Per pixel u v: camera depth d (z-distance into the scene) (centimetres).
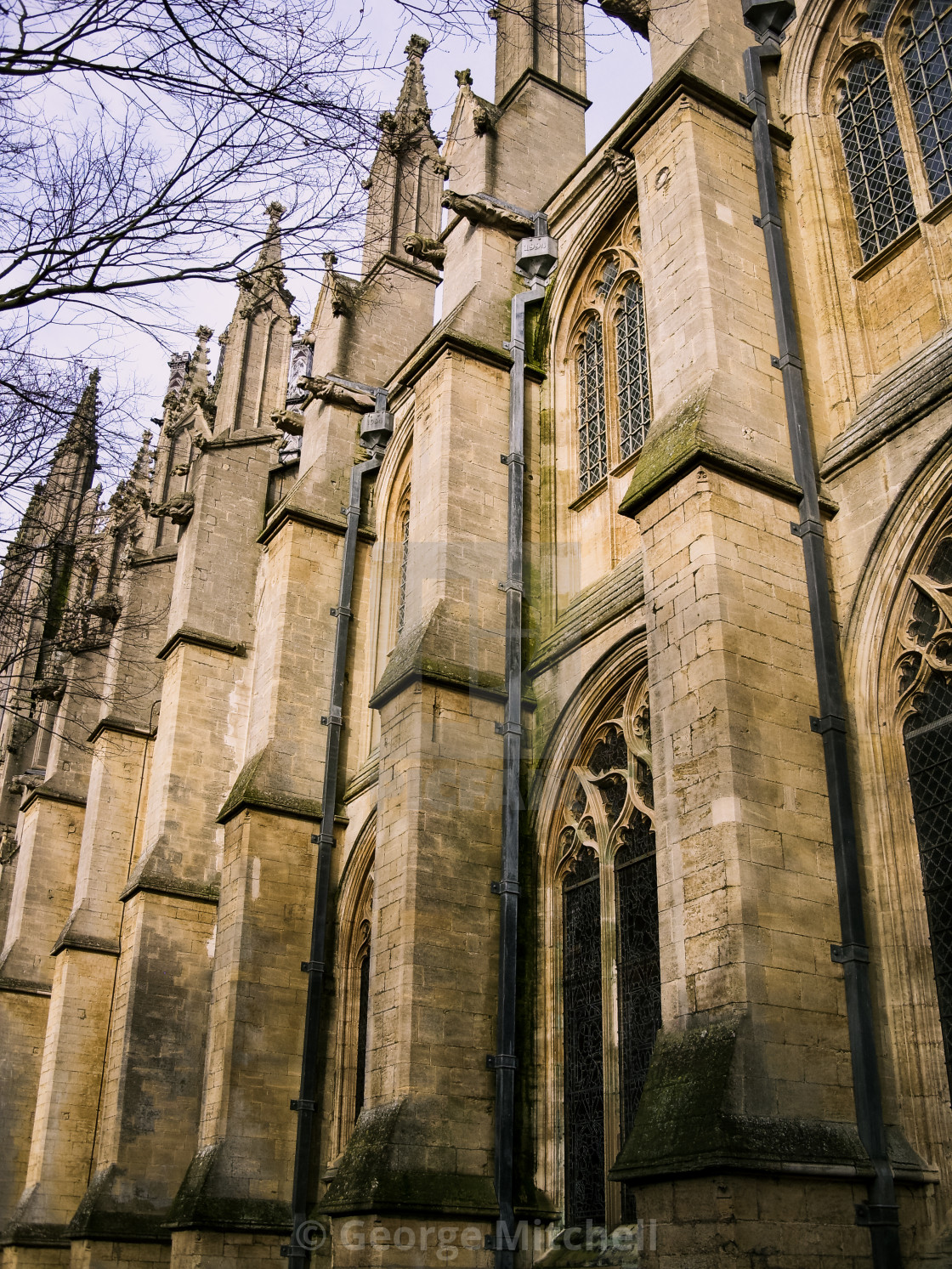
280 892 2505
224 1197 2209
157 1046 2853
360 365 3123
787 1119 1205
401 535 2902
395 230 3322
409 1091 1731
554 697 1795
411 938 1800
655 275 1770
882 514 1527
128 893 3014
